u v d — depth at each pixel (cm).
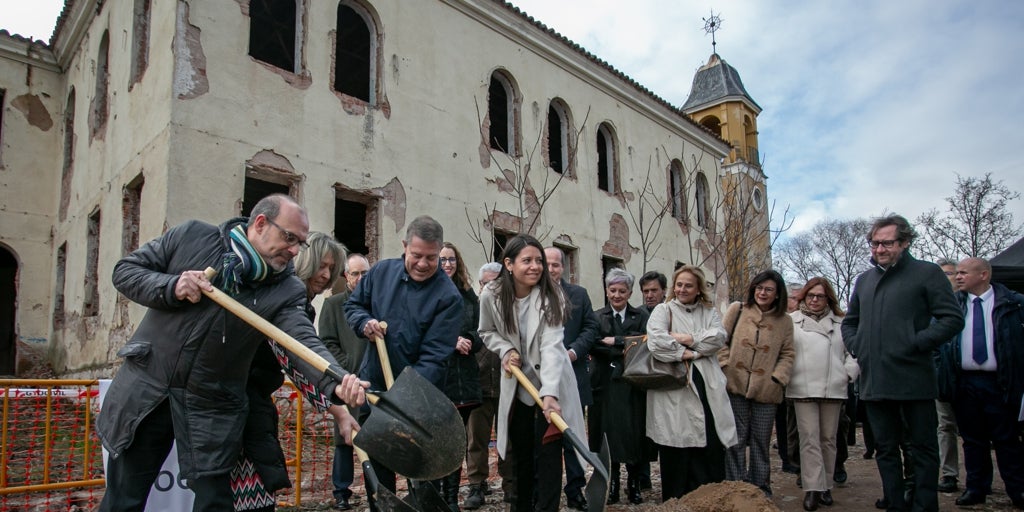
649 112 1723
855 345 459
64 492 521
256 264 262
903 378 426
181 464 249
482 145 1224
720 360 518
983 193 2305
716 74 2428
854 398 690
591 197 1477
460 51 1212
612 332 560
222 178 852
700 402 451
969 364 513
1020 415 487
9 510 471
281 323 274
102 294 1019
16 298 1297
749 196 2020
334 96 995
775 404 504
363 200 1037
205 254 264
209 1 877
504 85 1340
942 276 430
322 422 711
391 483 337
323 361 254
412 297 357
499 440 365
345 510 484
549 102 1410
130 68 1000
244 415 268
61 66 1407
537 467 359
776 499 529
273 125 916
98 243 1132
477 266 1166
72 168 1275
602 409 535
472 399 443
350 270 502
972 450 514
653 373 447
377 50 1080
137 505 252
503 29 1308
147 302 252
